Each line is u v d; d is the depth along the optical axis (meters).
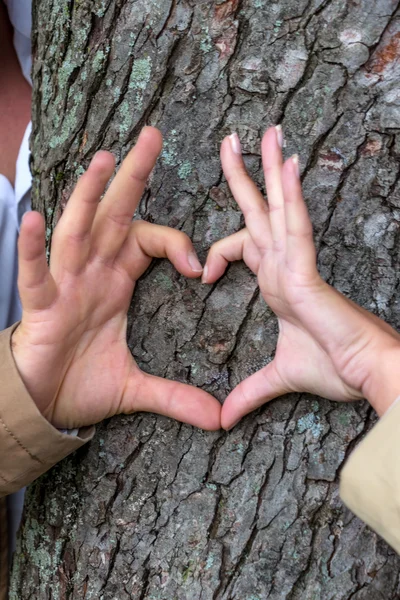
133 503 0.50
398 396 0.41
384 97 0.44
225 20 0.45
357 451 0.41
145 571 0.50
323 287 0.43
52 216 0.52
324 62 0.44
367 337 0.43
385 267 0.45
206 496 0.49
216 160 0.46
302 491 0.48
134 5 0.46
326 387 0.45
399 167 0.44
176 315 0.48
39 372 0.46
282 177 0.42
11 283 0.72
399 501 0.39
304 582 0.48
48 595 0.54
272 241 0.45
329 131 0.45
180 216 0.47
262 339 0.47
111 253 0.47
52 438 0.46
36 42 0.54
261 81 0.45
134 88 0.47
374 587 0.48
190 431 0.49
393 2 0.43
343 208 0.45
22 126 0.74
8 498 0.69
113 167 0.44
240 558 0.49
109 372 0.49
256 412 0.48
